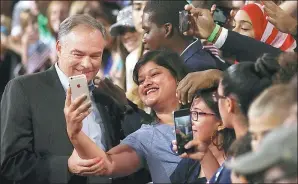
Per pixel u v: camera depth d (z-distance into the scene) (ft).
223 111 16.22
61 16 34.30
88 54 20.08
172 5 23.49
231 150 15.25
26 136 20.12
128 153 19.53
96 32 20.22
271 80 16.05
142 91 20.01
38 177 19.85
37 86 20.40
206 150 17.40
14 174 19.95
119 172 19.35
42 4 35.55
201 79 18.48
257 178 13.41
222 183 16.08
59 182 19.67
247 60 20.24
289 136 12.34
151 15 23.49
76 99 18.12
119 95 21.33
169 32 23.38
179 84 18.62
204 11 20.39
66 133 20.15
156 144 19.49
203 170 17.46
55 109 20.26
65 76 20.45
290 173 12.48
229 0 23.97
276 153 12.32
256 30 22.70
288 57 16.28
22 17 36.78
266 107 13.74
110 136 20.80
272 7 21.01
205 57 22.54
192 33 20.40
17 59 35.55
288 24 20.94
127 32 28.14
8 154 19.97
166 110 19.90
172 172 19.16
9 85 20.51
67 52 20.15
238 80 16.05
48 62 32.07
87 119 20.56
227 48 20.27
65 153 20.10
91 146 18.81
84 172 19.25
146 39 23.65
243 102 15.98
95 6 32.37
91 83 20.67
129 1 31.94
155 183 19.35
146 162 19.79
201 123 17.49
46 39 35.06
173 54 20.06
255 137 13.97
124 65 28.30
